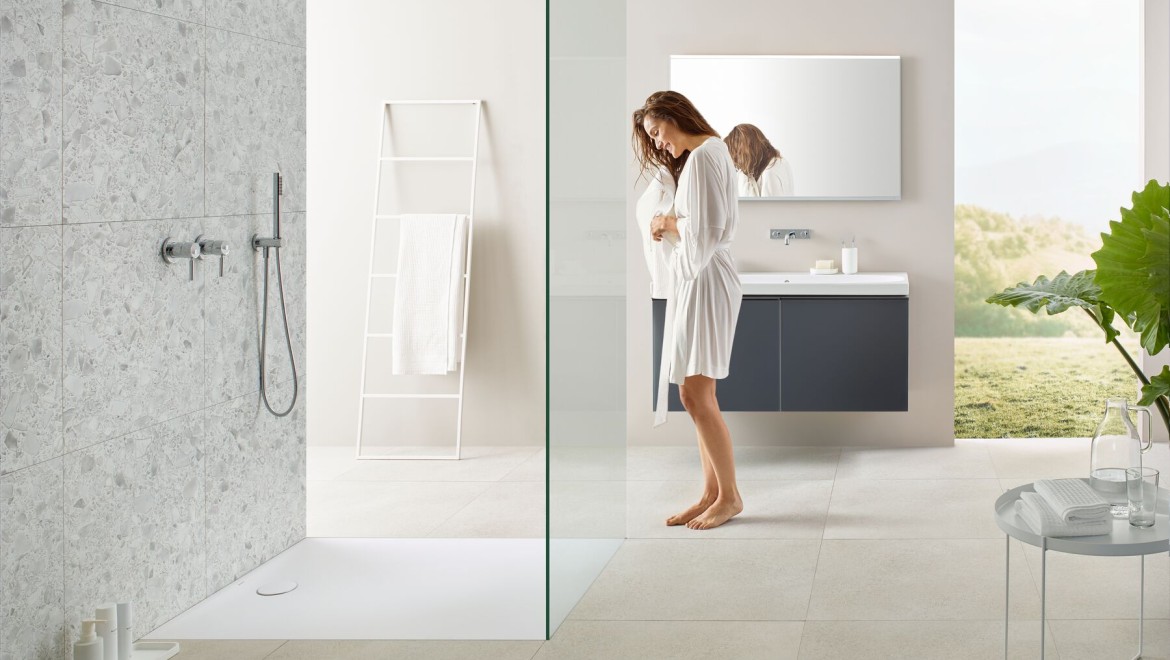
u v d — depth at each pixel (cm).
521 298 545
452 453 539
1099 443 245
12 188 240
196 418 317
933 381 521
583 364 329
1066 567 338
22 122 243
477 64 540
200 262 317
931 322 520
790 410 489
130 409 286
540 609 314
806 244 525
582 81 331
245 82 338
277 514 371
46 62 250
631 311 535
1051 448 516
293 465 381
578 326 324
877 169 515
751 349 488
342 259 554
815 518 404
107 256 274
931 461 493
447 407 554
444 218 535
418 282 536
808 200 523
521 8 535
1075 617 294
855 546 367
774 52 521
